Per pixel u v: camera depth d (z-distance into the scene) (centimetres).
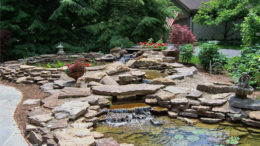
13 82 744
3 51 1179
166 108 478
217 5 1719
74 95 511
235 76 611
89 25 1302
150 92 531
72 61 1023
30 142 341
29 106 492
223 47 1582
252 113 407
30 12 1314
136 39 1340
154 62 810
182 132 390
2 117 431
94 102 476
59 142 307
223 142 352
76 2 1276
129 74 674
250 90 421
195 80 645
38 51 1290
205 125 412
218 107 442
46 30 1294
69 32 1353
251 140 354
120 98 555
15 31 1264
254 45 696
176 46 975
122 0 1330
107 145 312
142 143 354
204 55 816
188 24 1980
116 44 1180
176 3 2033
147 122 434
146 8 1370
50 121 387
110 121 436
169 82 586
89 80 628
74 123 389
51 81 694
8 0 1214
